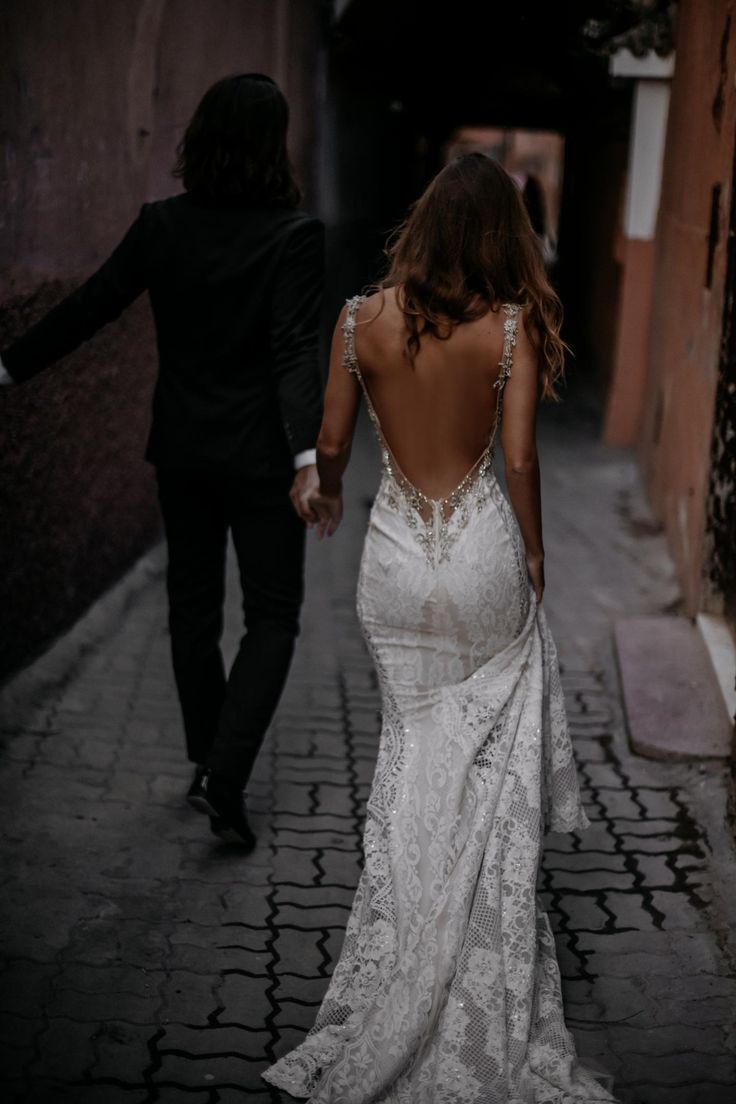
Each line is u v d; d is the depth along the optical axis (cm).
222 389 308
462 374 233
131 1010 258
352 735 408
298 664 471
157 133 544
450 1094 224
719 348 471
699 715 406
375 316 237
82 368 452
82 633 456
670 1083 241
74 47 430
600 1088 229
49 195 410
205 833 335
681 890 314
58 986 264
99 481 480
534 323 231
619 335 872
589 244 1181
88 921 289
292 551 321
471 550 240
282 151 303
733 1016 263
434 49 1115
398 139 1430
